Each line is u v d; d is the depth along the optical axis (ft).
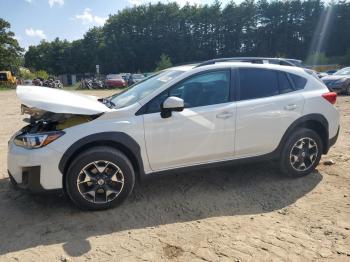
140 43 337.72
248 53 340.18
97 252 11.20
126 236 12.13
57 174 13.15
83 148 13.60
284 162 16.55
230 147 15.33
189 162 14.89
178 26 340.18
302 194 15.31
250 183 16.53
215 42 341.41
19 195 15.44
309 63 256.32
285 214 13.57
